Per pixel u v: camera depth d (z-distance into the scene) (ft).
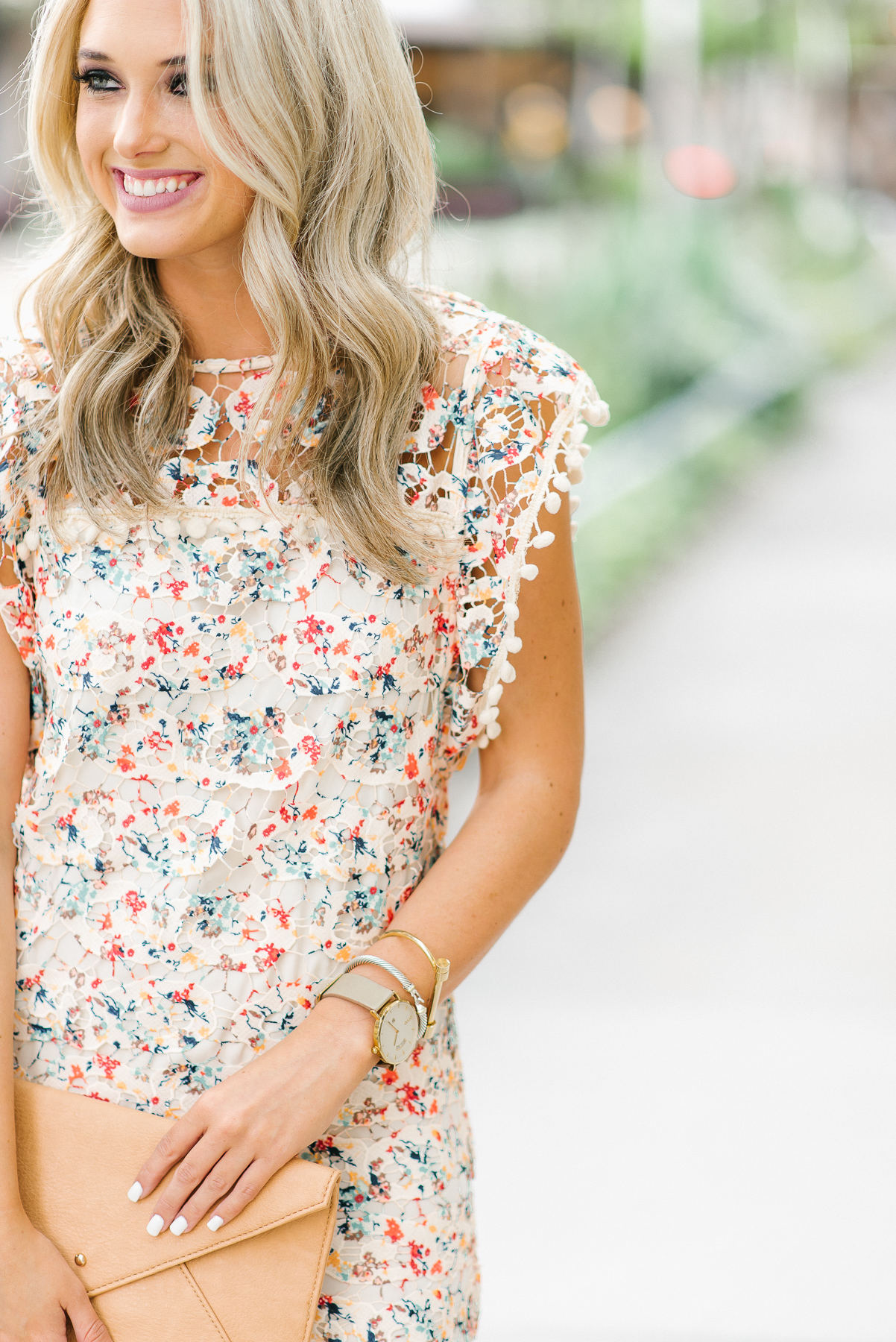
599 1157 10.98
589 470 30.78
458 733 5.60
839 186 80.33
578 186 51.34
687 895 15.35
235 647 5.18
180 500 5.24
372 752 5.28
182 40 4.80
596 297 39.55
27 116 5.46
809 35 62.28
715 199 52.49
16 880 5.52
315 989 5.30
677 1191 10.61
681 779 18.62
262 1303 4.84
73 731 5.24
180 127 4.89
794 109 69.72
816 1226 10.25
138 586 5.17
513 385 5.33
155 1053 5.32
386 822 5.35
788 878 15.70
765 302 49.39
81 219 5.43
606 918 14.85
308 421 5.21
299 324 5.08
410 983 5.08
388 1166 5.47
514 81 60.39
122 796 5.29
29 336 5.65
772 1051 12.34
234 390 5.32
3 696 5.48
